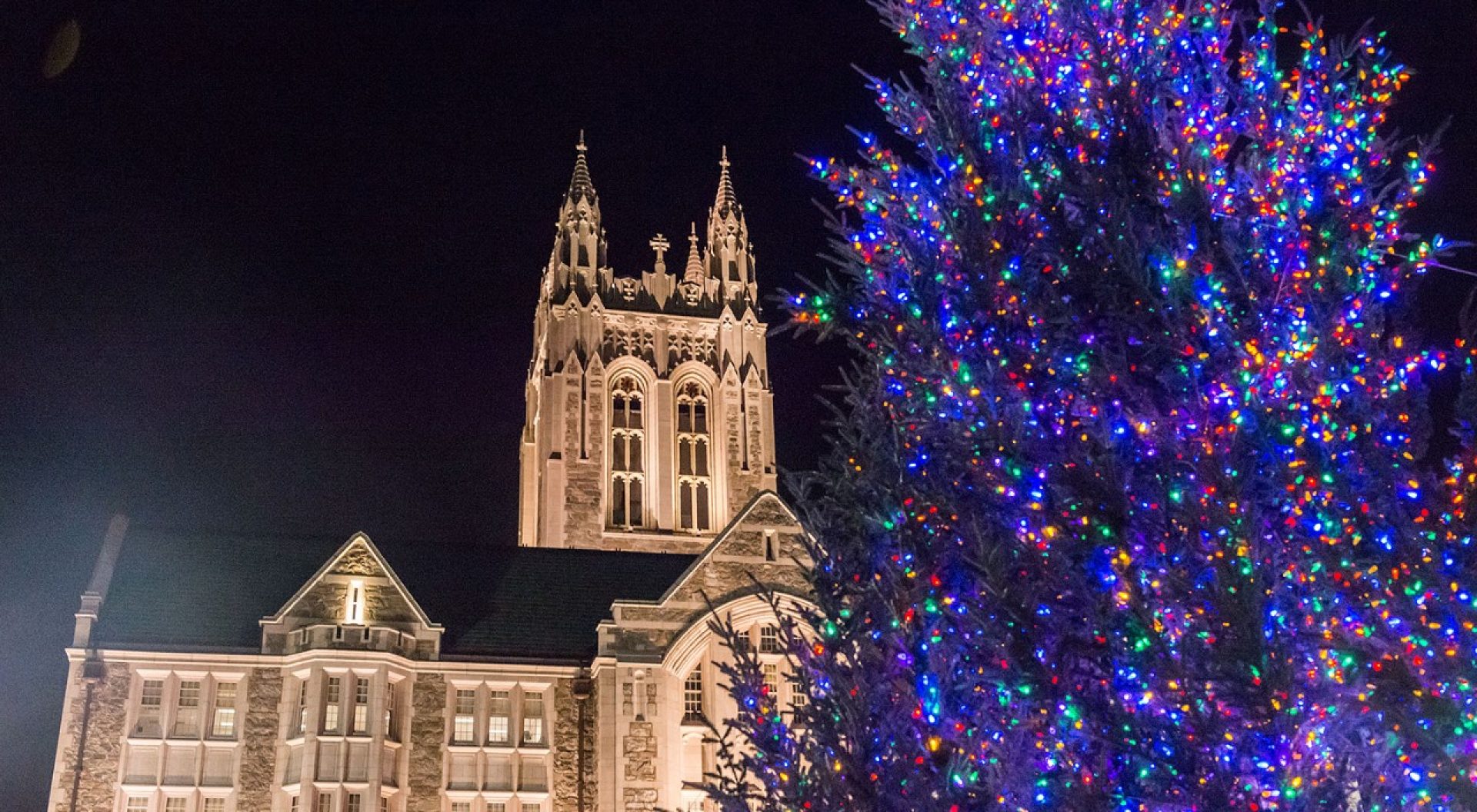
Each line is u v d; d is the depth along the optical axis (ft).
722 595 152.66
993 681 53.88
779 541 156.46
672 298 278.46
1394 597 45.19
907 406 60.85
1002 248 57.41
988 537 52.95
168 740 140.77
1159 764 47.19
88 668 141.79
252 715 143.43
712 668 149.28
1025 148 59.41
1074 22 60.23
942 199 61.11
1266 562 45.83
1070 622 51.29
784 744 60.80
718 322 277.85
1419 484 47.75
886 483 60.64
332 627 145.48
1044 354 54.75
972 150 59.93
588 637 160.97
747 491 263.29
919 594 58.34
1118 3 59.57
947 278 58.85
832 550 63.41
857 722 56.90
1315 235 52.06
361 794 139.74
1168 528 48.44
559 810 146.82
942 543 58.08
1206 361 49.90
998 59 62.75
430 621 155.33
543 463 260.21
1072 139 57.00
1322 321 49.83
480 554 177.17
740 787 62.18
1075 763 50.31
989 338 56.34
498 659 153.07
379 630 147.13
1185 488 48.55
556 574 174.81
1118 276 53.26
